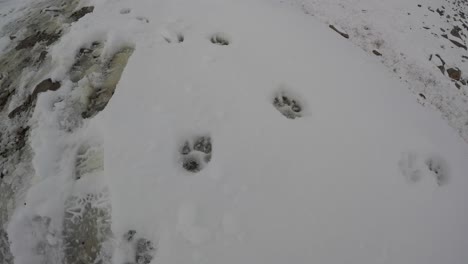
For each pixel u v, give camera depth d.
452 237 3.15
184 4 4.98
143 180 2.96
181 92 3.65
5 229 3.00
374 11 9.13
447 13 10.39
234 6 5.07
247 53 4.25
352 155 3.43
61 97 3.75
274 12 5.25
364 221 3.00
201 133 3.37
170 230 2.74
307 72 4.19
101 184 3.02
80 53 4.28
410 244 2.97
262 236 2.75
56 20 5.22
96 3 5.14
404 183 3.38
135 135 3.25
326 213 2.96
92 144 3.31
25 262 2.80
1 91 4.30
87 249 2.82
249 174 3.07
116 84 3.90
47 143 3.30
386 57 7.82
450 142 4.21
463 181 3.71
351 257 2.79
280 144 3.33
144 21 4.61
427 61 8.08
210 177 3.03
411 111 4.41
